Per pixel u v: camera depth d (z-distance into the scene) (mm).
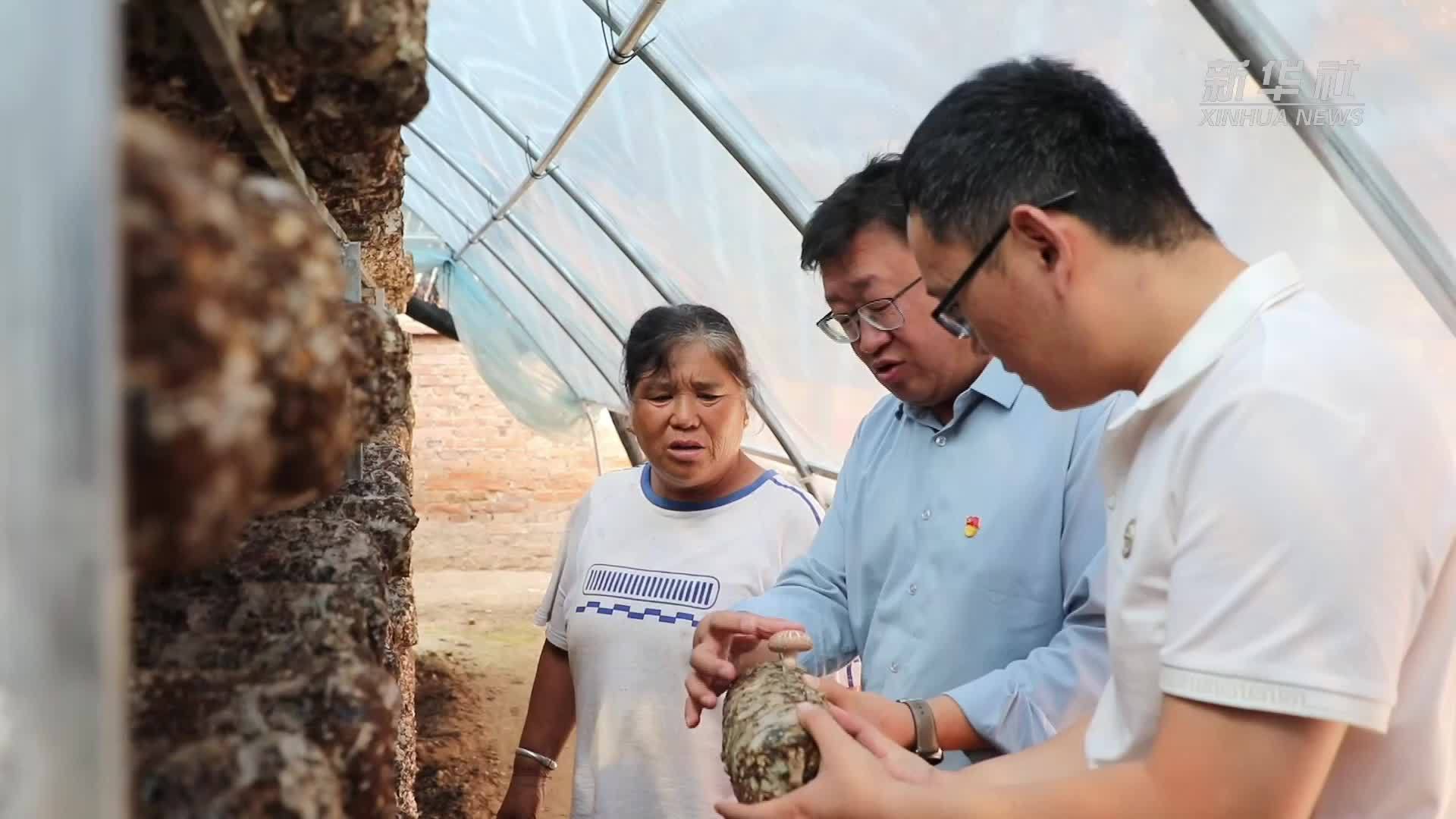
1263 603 869
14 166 336
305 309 511
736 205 3352
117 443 344
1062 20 1932
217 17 570
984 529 1643
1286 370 907
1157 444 1008
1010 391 1677
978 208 1033
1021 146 1016
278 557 876
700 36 2648
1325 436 873
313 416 521
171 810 544
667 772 2068
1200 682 894
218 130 768
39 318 339
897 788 1023
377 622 845
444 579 8023
